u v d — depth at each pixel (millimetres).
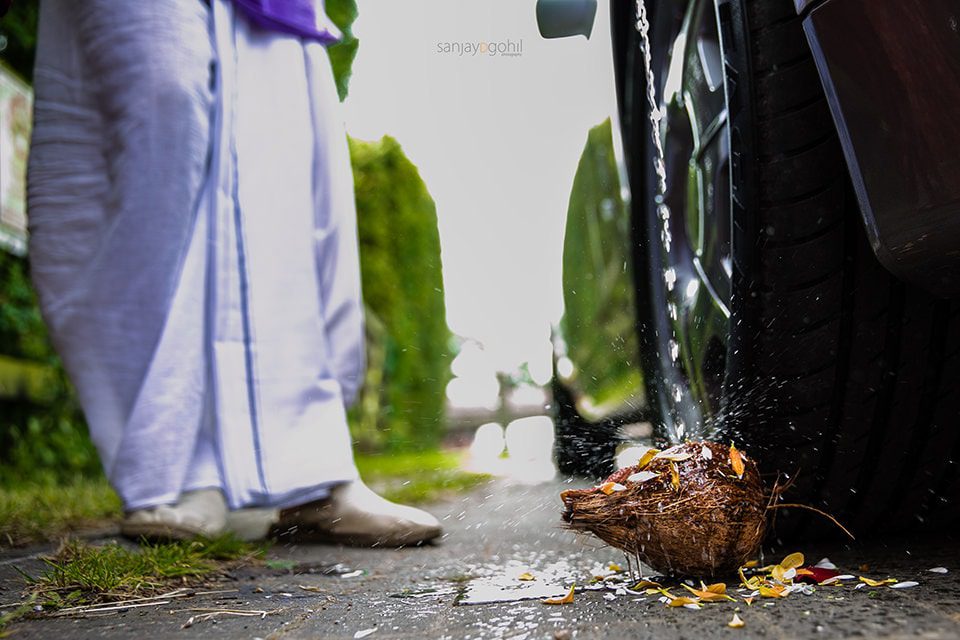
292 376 2498
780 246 1612
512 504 4094
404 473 6758
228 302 2461
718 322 1858
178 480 2340
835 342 1624
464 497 4816
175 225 2426
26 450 5000
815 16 1358
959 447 1700
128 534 2295
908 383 1630
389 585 1864
